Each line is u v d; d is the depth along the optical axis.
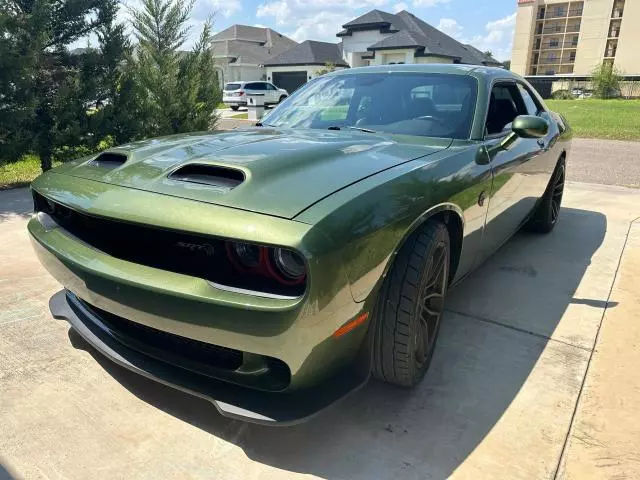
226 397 1.81
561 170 4.60
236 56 50.19
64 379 2.33
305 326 1.57
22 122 7.05
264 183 1.80
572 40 84.50
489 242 3.03
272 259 1.62
